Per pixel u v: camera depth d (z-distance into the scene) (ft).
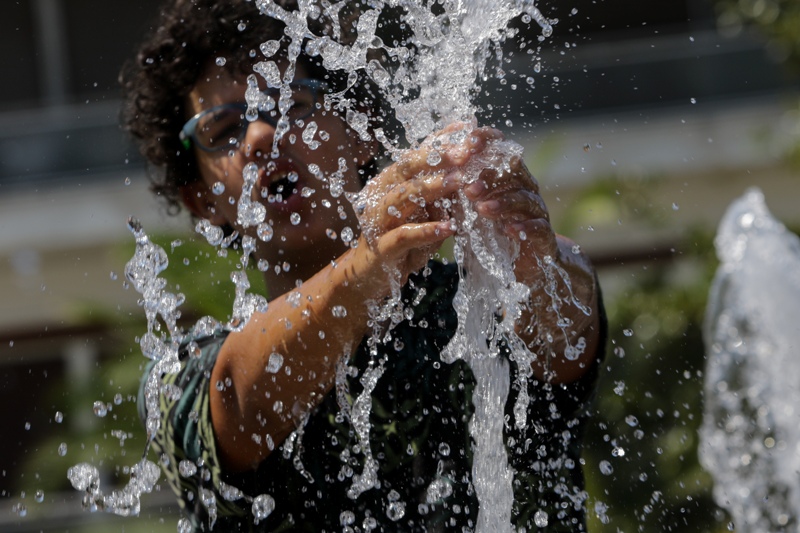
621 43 73.05
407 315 14.79
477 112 15.51
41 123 76.59
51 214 73.41
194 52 16.39
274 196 15.43
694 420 50.80
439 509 14.43
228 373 14.37
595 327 15.76
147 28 17.76
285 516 14.58
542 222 13.35
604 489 46.88
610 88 70.79
